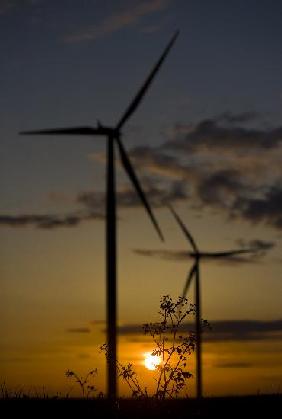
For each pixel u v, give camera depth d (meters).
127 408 17.91
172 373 17.56
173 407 18.16
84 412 17.88
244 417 19.41
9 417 17.61
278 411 21.14
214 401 23.34
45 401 19.94
